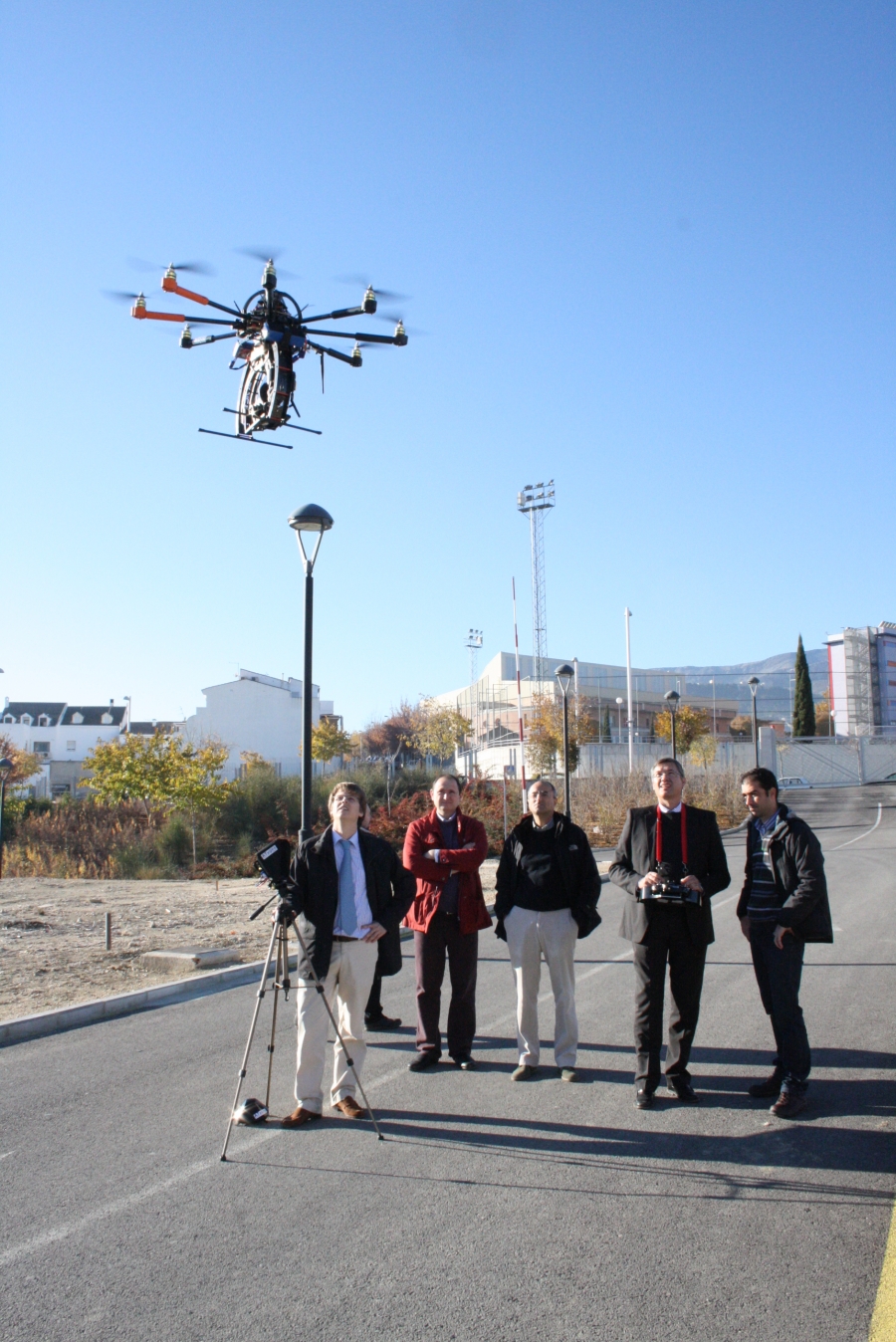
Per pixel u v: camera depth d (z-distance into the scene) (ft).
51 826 84.79
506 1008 27.96
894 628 228.43
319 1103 18.65
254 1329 11.50
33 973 32.89
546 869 21.30
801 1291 12.19
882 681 222.89
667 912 19.42
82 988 30.45
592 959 35.19
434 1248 13.39
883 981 30.42
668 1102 19.38
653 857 19.71
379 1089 20.48
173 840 78.84
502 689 268.41
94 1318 11.79
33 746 280.51
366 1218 14.37
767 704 382.83
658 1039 19.31
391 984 32.30
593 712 235.81
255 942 38.83
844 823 115.03
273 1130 18.15
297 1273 12.78
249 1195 15.24
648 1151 16.80
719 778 120.47
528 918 21.21
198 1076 21.70
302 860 19.36
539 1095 19.92
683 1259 13.01
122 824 86.22
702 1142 17.21
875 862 71.10
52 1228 14.21
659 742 179.63
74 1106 19.71
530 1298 12.09
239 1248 13.48
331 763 212.23
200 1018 27.30
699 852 19.81
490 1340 11.19
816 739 200.23
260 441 38.34
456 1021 22.07
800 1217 14.25
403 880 20.31
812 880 18.60
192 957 33.37
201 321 35.45
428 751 225.97
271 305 34.86
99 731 283.59
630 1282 12.45
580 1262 12.96
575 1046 21.17
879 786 187.32
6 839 81.00
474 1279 12.56
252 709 221.66
